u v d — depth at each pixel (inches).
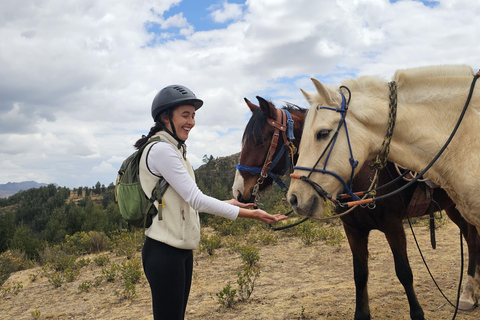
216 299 205.3
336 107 105.7
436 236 317.1
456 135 104.4
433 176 108.3
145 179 88.2
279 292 206.7
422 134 106.4
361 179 134.6
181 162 91.9
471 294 168.6
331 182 103.9
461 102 106.7
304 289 208.4
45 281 307.7
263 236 362.6
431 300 174.7
